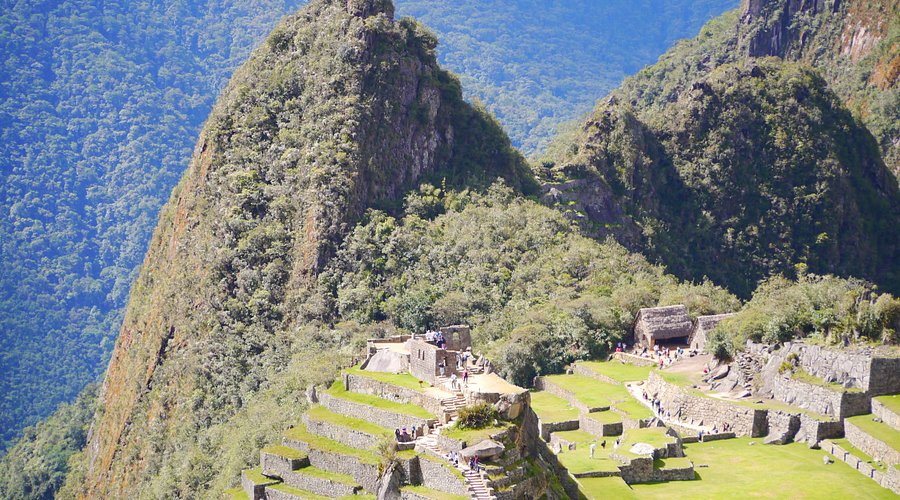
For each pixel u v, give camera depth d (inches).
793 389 5639.8
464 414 4323.3
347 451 4756.4
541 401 6486.2
